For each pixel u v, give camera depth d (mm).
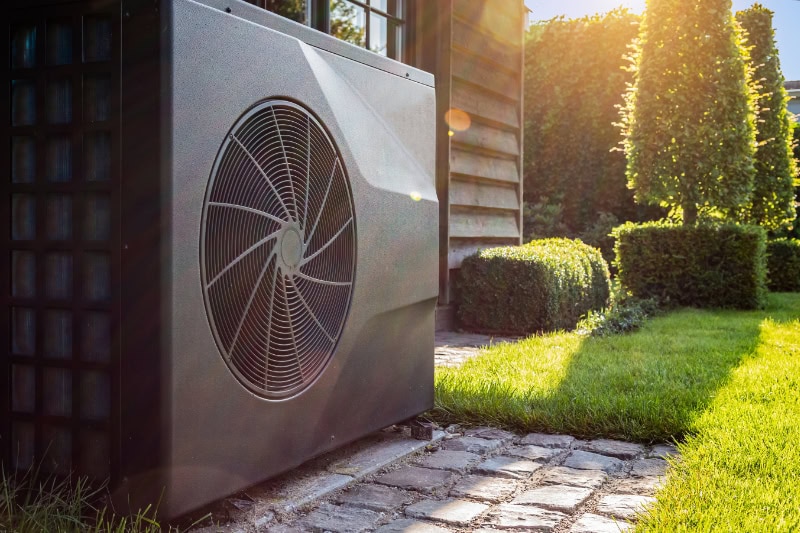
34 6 1995
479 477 2643
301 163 2359
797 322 7086
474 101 7215
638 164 9461
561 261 7035
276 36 2244
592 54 13195
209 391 1987
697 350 5238
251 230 2135
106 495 1939
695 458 2574
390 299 2816
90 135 1959
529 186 13992
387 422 2838
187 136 1900
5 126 2051
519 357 4812
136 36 1868
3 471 2043
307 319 2393
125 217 1886
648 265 8922
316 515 2266
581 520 2193
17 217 2066
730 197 9219
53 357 2031
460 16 6883
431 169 3246
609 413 3180
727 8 9070
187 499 1923
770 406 3363
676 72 9188
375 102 2840
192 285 1928
